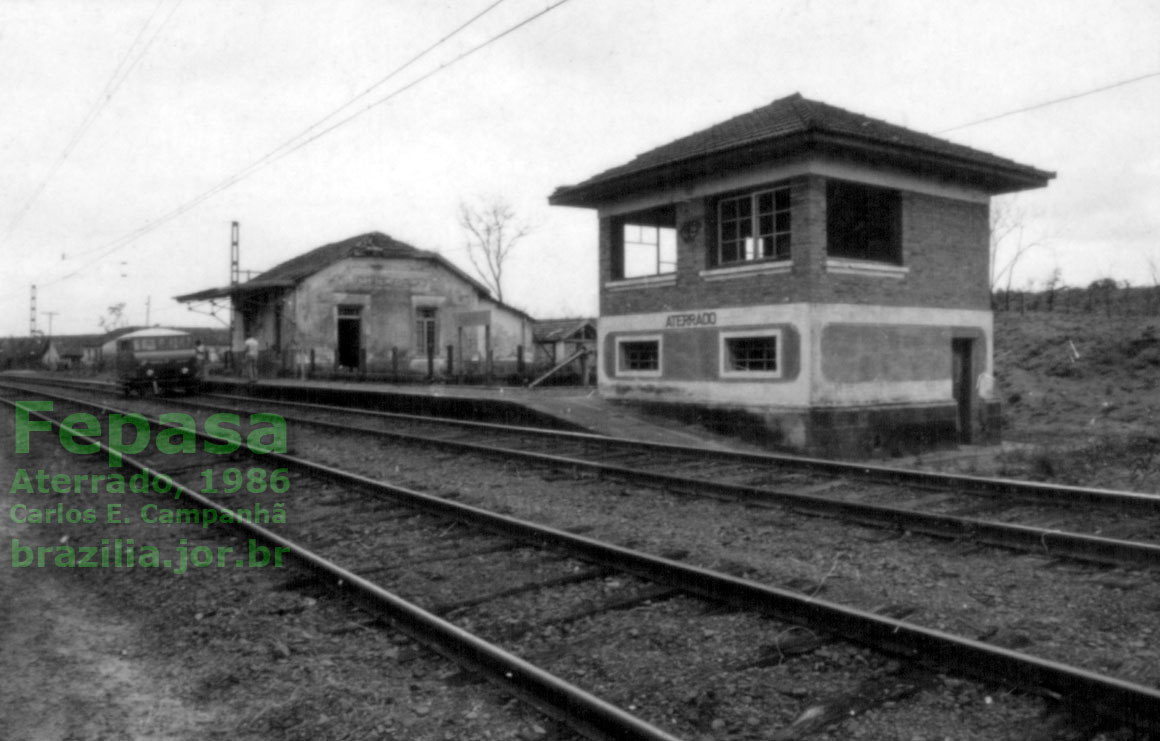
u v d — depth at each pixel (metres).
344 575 6.93
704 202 19.20
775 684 5.08
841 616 5.67
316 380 33.47
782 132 16.58
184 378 32.56
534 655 5.66
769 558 7.94
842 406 17.41
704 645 5.73
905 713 4.65
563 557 7.96
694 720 4.68
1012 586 6.91
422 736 4.60
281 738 4.71
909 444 18.48
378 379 32.56
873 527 8.93
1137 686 4.35
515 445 16.03
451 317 38.97
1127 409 22.23
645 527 9.29
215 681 5.45
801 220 17.09
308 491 11.75
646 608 6.51
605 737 4.40
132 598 7.30
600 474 12.26
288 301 35.66
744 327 18.27
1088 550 7.53
